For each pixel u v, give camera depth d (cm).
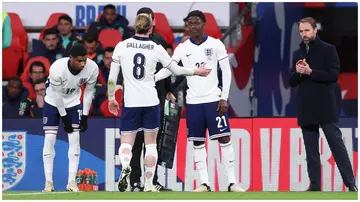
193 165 3856
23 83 4616
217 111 3269
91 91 3359
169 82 3475
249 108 4716
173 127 3534
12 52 4969
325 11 4894
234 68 4741
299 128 3862
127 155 3112
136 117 3130
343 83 4872
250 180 3872
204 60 3250
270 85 4778
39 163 3897
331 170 3841
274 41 4812
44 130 3519
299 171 3862
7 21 4953
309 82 3388
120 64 3133
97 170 3884
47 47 4834
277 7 4847
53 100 3359
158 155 3512
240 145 3878
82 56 3198
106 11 4981
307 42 3381
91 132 3888
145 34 3133
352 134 3847
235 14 5131
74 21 5200
